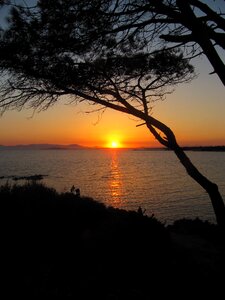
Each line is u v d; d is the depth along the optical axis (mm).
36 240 7949
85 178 96375
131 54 6156
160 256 7934
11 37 5223
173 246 9539
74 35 5031
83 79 6320
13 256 7195
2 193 10812
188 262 8234
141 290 6445
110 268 7156
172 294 6402
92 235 8469
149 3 4484
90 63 6039
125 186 75875
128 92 7883
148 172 122375
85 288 6207
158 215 42156
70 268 6977
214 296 6430
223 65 4109
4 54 5305
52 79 6168
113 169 141500
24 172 116938
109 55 6055
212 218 39781
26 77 6355
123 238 8062
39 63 5734
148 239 8234
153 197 58375
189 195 60438
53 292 5992
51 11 4887
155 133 7301
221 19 4020
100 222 9906
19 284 6160
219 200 6336
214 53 4109
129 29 5004
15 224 8312
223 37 4086
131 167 157250
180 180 90438
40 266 6957
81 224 9438
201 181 6398
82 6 4746
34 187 13031
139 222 8742
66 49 5215
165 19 4379
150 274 7125
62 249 7859
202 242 12102
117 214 11102
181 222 16938
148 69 7277
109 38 5320
